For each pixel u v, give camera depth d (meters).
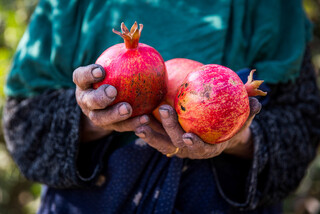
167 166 0.68
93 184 0.67
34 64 0.73
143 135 0.53
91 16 0.72
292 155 0.72
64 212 0.72
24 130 0.72
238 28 0.72
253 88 0.53
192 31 0.71
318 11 1.67
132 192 0.68
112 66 0.50
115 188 0.67
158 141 0.54
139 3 0.72
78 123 0.65
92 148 0.70
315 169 1.68
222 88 0.49
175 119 0.51
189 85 0.50
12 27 1.60
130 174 0.67
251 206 0.68
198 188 0.68
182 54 0.70
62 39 0.71
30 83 0.73
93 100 0.49
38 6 0.76
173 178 0.66
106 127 0.56
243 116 0.50
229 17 0.73
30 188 1.86
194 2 0.73
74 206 0.71
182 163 0.67
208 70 0.50
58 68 0.72
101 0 0.73
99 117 0.52
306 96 0.76
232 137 0.56
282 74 0.72
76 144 0.65
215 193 0.69
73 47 0.72
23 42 0.76
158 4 0.72
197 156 0.59
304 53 0.78
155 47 0.71
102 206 0.68
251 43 0.74
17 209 1.90
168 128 0.51
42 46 0.73
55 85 0.72
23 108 0.73
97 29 0.71
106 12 0.72
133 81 0.50
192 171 0.68
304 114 0.77
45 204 0.77
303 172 0.75
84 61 0.71
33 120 0.70
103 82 0.51
